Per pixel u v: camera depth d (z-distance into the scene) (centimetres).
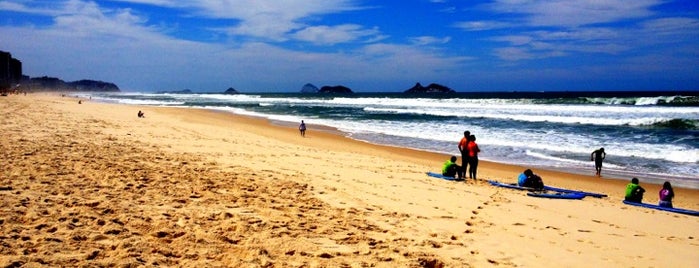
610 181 1357
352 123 3216
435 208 831
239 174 1030
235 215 652
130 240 503
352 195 897
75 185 766
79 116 2750
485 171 1497
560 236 691
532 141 2181
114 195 715
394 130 2720
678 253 632
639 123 2767
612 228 760
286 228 610
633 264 577
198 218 621
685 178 1402
